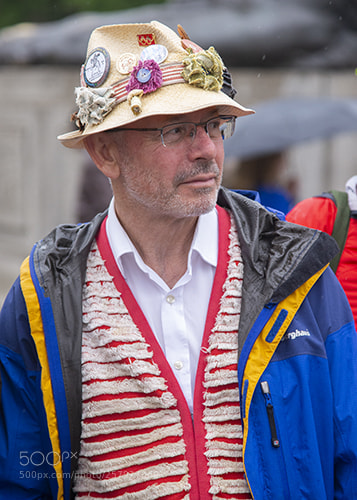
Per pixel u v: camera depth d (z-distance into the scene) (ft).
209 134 7.48
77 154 32.78
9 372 7.79
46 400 7.55
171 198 7.41
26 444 7.82
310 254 7.53
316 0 24.22
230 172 21.80
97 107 7.57
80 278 7.80
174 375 7.53
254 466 7.18
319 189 32.04
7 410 7.84
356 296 10.65
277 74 28.37
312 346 7.48
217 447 7.34
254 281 7.63
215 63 7.38
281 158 20.48
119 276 7.81
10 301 7.89
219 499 7.26
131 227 7.86
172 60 7.41
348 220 10.78
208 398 7.41
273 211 8.49
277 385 7.35
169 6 26.53
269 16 23.94
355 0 23.52
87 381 7.49
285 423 7.31
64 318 7.61
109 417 7.41
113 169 7.85
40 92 30.96
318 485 7.25
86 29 26.48
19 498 7.91
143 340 7.56
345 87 29.40
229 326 7.54
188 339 7.72
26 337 7.74
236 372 7.41
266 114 21.81
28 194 34.37
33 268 7.86
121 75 7.55
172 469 7.30
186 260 7.91
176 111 7.09
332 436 7.45
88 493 7.53
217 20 24.40
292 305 7.46
